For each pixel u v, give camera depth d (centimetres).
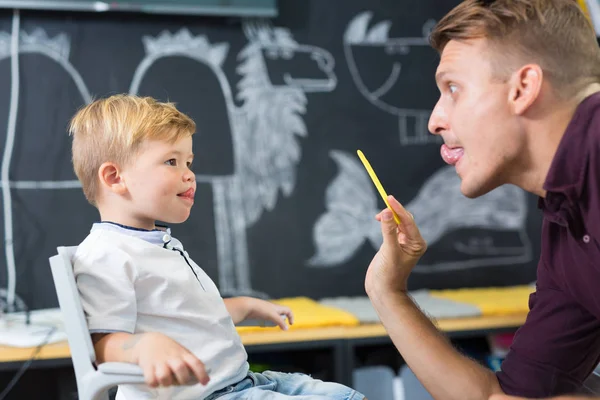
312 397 113
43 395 239
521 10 105
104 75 242
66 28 238
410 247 118
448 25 112
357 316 223
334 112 266
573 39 105
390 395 235
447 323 223
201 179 252
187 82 250
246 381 121
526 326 123
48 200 237
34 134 236
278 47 260
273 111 259
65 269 107
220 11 246
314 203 264
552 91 105
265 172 259
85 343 103
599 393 117
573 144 103
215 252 253
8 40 233
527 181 113
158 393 114
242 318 134
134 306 112
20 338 196
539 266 125
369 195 270
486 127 108
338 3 266
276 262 260
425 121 276
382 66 271
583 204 104
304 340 207
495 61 107
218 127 254
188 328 119
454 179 278
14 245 233
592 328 117
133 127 123
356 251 268
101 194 126
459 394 115
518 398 112
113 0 235
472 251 279
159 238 124
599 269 104
